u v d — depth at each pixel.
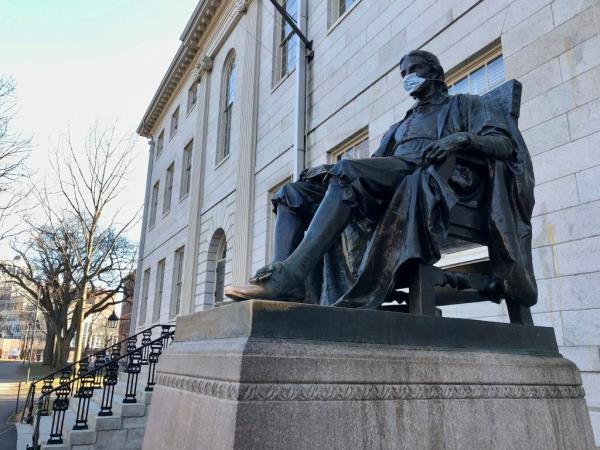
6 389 20.25
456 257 6.66
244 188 14.04
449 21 7.69
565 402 2.73
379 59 9.25
